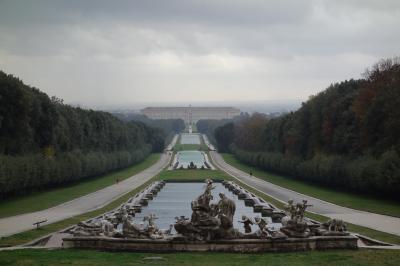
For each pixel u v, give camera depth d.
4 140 136.00
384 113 134.75
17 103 136.12
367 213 99.31
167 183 186.12
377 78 148.62
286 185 171.00
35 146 155.12
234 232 57.56
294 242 57.12
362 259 51.41
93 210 105.19
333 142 161.75
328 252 56.34
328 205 113.94
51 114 161.00
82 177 183.62
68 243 58.28
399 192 121.81
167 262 49.53
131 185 170.75
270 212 104.44
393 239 67.19
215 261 50.44
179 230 57.47
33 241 64.50
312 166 166.25
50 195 137.62
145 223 70.38
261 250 56.28
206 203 57.97
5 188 119.88
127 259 51.06
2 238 67.12
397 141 129.12
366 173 126.50
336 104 166.50
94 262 49.16
